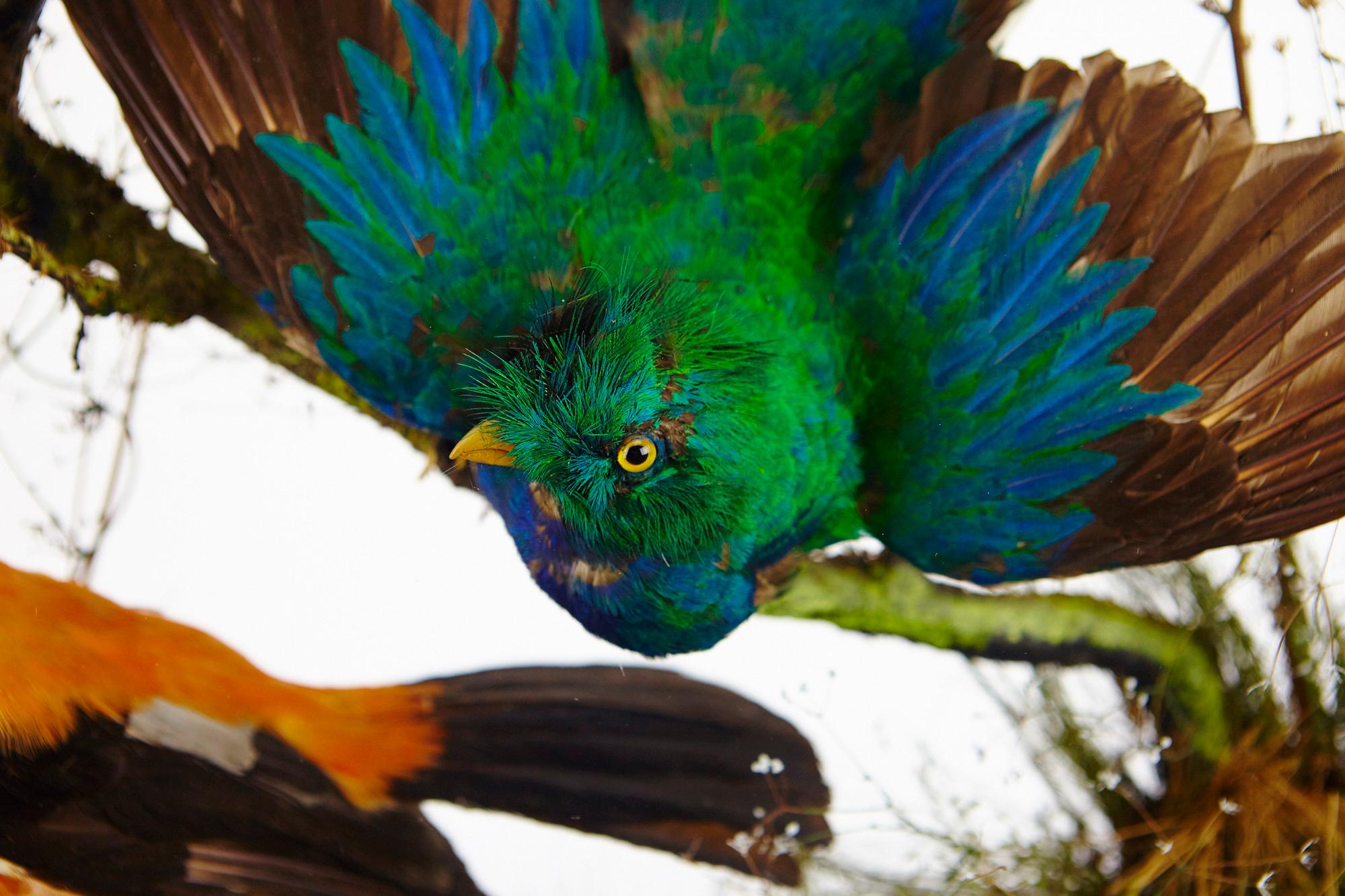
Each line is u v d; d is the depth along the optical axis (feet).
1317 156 1.59
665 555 1.57
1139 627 1.80
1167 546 1.65
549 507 1.60
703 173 1.60
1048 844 1.75
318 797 1.70
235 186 1.61
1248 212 1.60
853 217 1.62
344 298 1.61
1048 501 1.64
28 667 1.63
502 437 1.54
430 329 1.60
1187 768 1.77
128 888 1.61
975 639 1.82
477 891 1.71
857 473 1.64
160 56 1.60
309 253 1.62
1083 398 1.61
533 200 1.60
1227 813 1.74
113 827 1.62
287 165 1.61
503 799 1.78
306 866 1.67
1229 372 1.61
